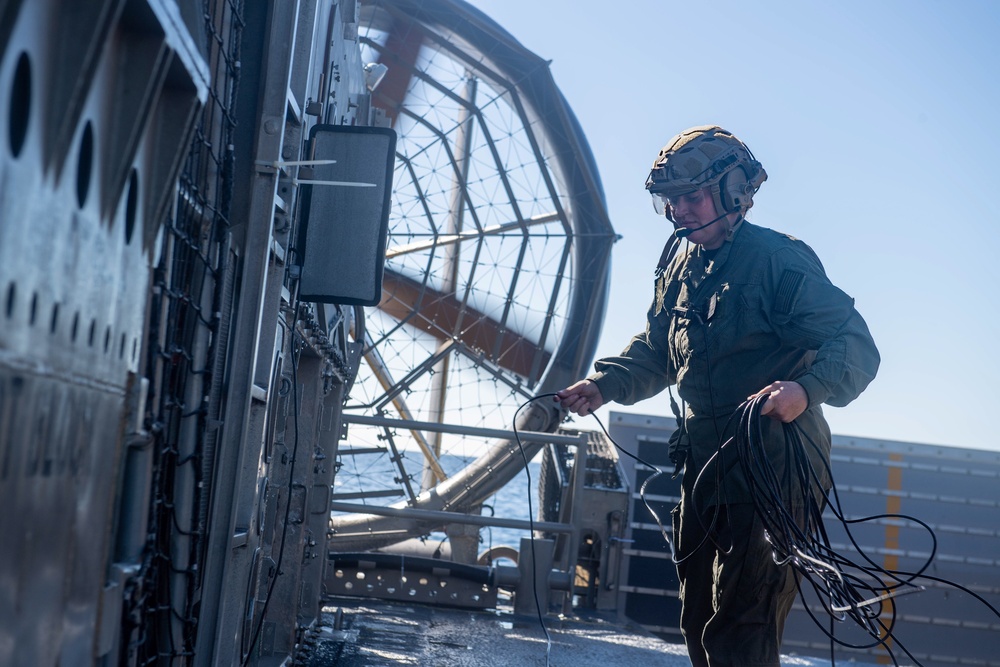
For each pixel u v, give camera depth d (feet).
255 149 8.18
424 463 39.78
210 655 7.72
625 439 27.81
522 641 18.13
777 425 10.11
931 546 29.76
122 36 4.23
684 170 10.39
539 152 39.01
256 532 9.49
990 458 30.19
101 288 4.27
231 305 8.02
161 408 5.80
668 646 19.06
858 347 9.84
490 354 39.70
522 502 134.21
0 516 3.30
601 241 39.11
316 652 15.17
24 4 3.18
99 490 4.46
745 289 10.45
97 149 4.09
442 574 22.15
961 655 29.27
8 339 3.25
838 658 28.78
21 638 3.63
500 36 37.32
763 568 10.01
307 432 14.02
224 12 7.31
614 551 25.18
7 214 3.19
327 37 12.31
